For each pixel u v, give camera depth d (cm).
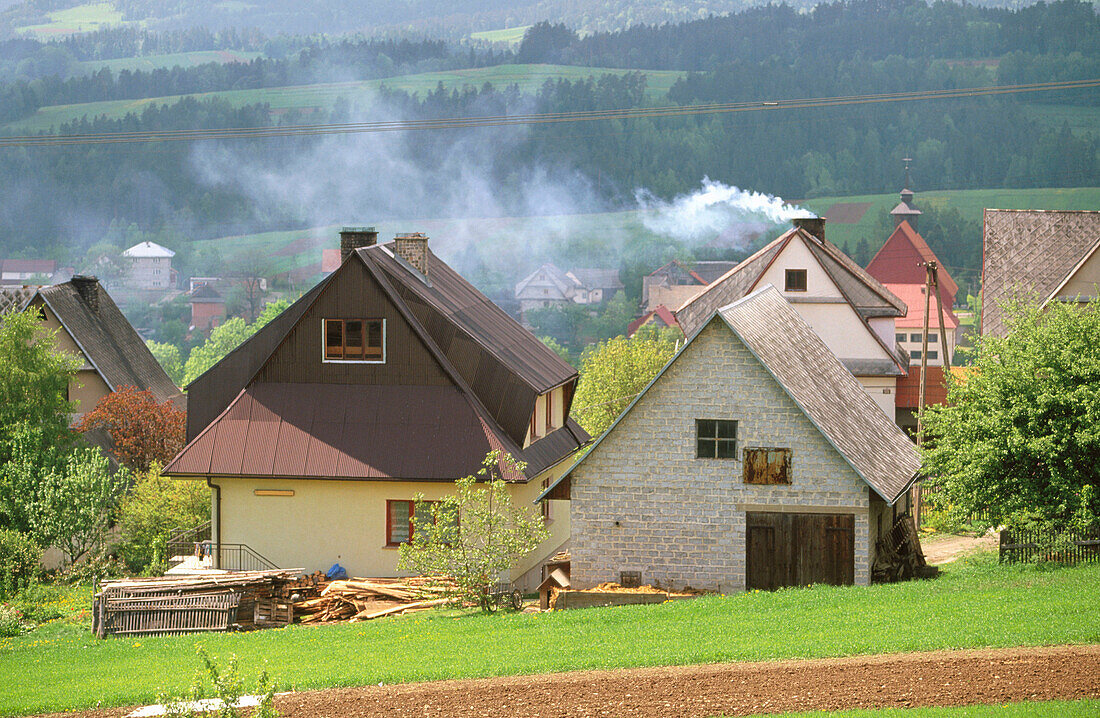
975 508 7569
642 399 8238
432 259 11350
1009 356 7538
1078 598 6078
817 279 14725
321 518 9100
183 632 7500
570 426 11206
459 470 8838
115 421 13412
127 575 10312
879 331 15575
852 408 9144
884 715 4272
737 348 8112
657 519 8238
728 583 8144
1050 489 7256
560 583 8375
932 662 5069
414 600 8269
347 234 10469
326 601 8138
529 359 10338
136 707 5441
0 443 11312
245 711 5062
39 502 10412
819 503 8025
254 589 7806
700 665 5369
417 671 5541
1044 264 13300
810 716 4412
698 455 8188
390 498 9019
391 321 9325
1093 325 7419
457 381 9256
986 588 6756
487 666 5556
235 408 9381
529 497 9431
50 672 6469
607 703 4812
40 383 11975
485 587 7500
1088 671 4753
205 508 11169
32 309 12369
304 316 9419
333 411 9262
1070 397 7100
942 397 14488
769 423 8088
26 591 9375
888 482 8250
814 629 5956
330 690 5366
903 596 6750
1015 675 4769
